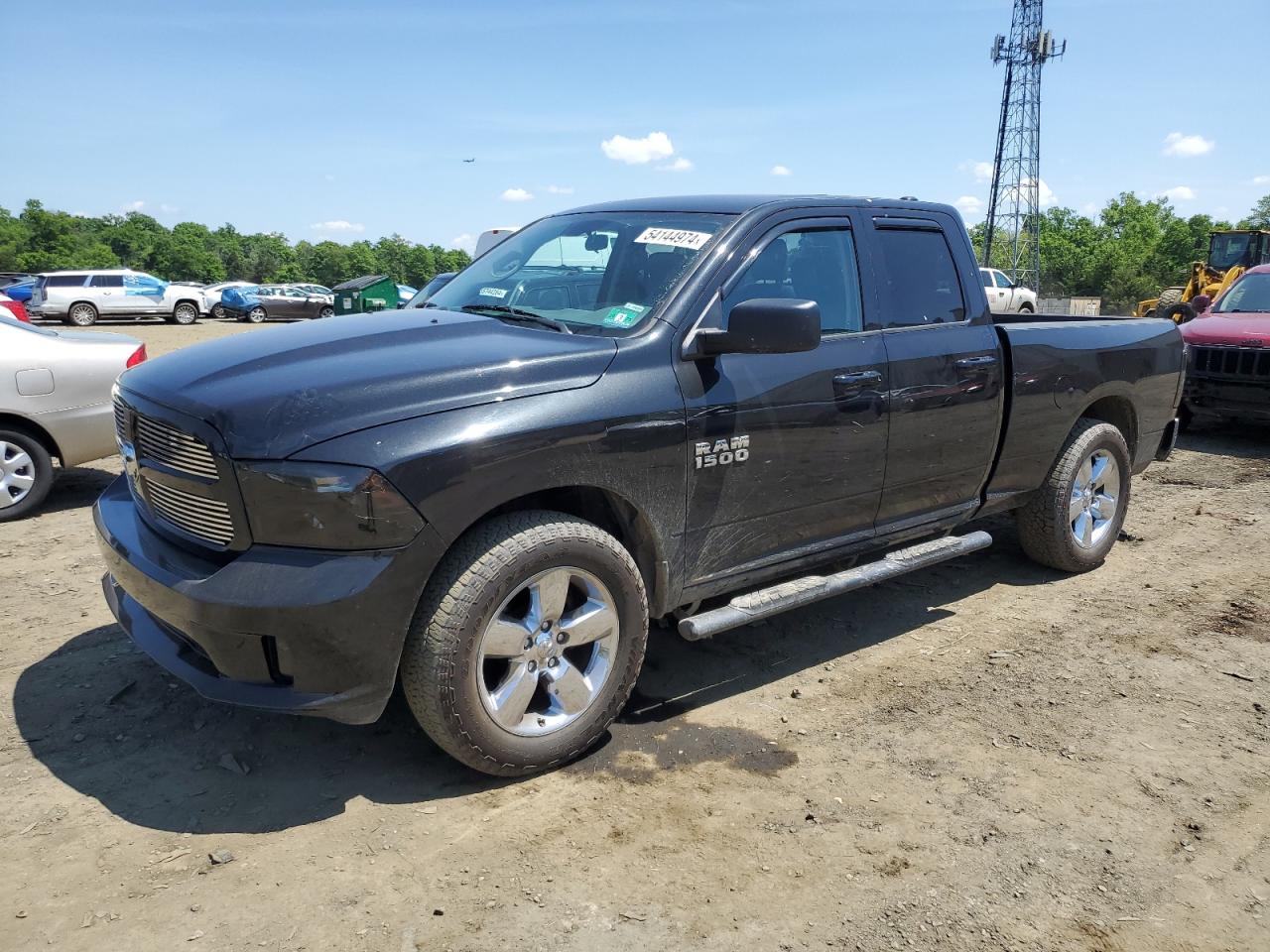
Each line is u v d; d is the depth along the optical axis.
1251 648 4.41
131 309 34.72
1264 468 8.23
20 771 3.21
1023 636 4.54
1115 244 86.12
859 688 3.96
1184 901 2.66
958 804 3.11
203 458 2.85
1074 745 3.51
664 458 3.34
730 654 4.30
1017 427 4.72
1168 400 5.77
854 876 2.74
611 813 3.03
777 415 3.66
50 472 6.40
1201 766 3.37
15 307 9.86
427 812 3.01
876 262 4.19
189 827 2.92
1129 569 5.54
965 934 2.51
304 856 2.78
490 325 3.49
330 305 39.06
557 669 3.20
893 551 4.39
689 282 3.56
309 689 2.83
